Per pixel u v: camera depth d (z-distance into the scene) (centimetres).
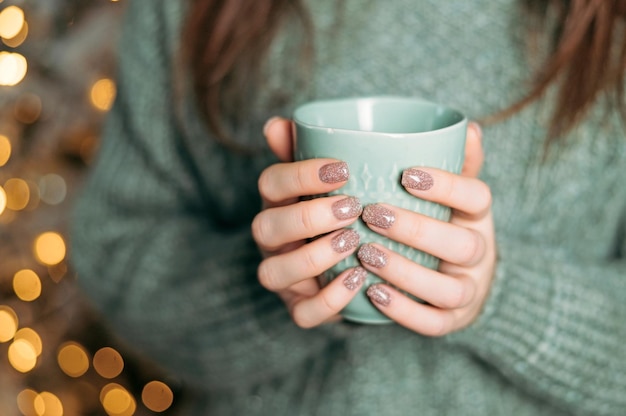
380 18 58
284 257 43
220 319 59
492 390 59
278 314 57
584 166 56
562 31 55
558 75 55
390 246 43
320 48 60
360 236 42
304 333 57
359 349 59
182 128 63
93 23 104
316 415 61
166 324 61
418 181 40
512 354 52
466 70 57
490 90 57
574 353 52
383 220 41
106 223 67
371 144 40
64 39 104
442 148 41
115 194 67
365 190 41
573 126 55
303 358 60
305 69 60
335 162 41
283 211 42
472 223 45
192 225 65
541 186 57
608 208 58
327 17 60
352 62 59
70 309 117
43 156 110
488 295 51
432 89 58
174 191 66
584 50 53
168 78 63
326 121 48
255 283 57
